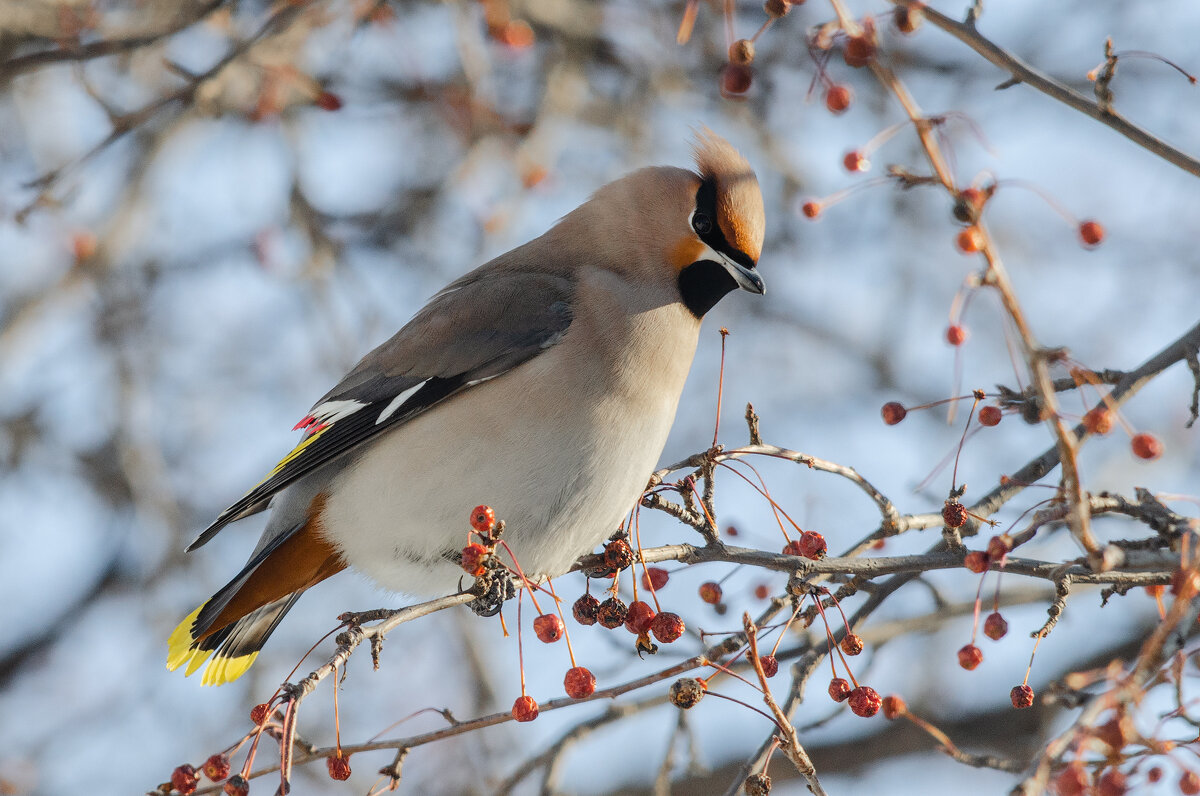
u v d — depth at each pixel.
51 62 11.09
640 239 10.30
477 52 14.27
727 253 10.16
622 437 9.66
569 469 9.55
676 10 15.77
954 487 7.84
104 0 13.22
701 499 8.34
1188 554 6.30
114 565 17.97
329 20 13.03
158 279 16.75
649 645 8.23
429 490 9.62
